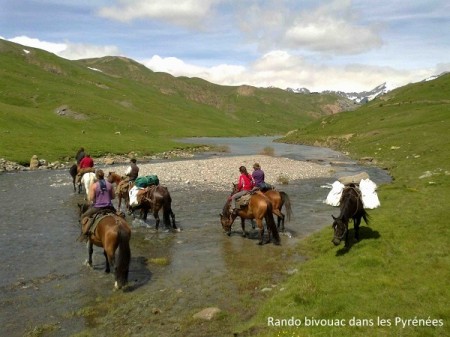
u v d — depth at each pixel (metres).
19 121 81.19
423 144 54.50
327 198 27.09
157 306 11.49
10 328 10.40
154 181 21.64
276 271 14.35
